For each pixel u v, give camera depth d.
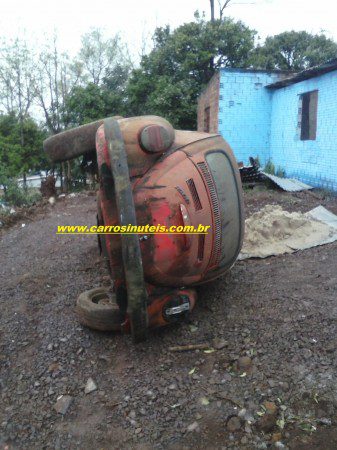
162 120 3.35
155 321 3.32
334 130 9.42
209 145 3.60
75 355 3.43
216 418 2.67
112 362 3.31
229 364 3.15
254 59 18.50
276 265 4.95
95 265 5.47
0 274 5.59
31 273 5.40
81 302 3.72
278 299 3.95
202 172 3.35
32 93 23.62
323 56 21.25
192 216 3.18
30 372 3.29
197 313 3.86
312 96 10.80
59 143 4.07
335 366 2.96
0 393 3.12
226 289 4.28
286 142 11.79
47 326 3.89
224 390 2.89
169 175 3.14
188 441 2.54
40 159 22.94
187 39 17.48
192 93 17.33
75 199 11.62
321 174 10.05
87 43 26.77
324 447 2.39
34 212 10.34
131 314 2.92
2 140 20.56
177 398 2.87
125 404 2.86
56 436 2.68
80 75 25.28
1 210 10.59
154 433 2.62
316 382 2.84
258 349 3.26
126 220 2.79
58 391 3.06
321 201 8.70
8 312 4.34
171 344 3.44
